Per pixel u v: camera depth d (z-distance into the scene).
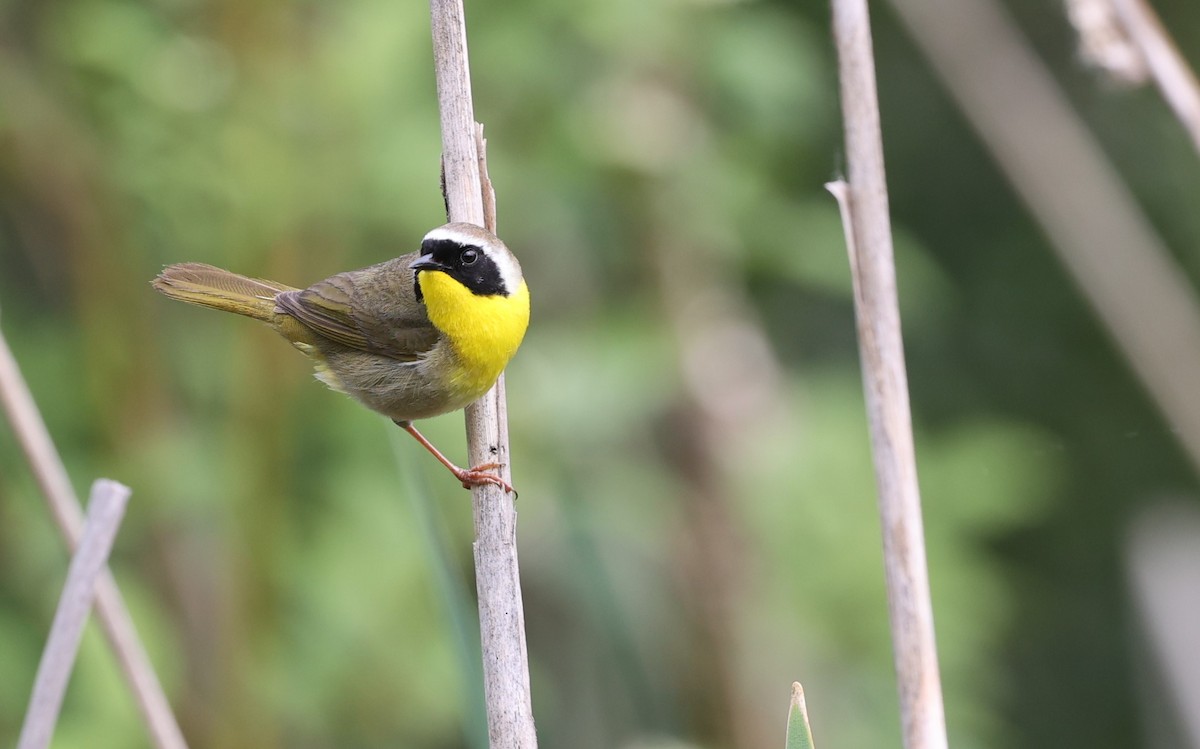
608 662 11.87
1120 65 7.88
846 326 16.48
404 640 10.62
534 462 11.16
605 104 11.45
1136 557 11.84
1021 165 11.75
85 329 11.12
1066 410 16.67
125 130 10.59
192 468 10.91
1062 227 11.67
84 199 11.03
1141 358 11.41
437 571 6.90
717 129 12.44
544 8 11.03
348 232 10.75
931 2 11.93
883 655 12.13
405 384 8.94
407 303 8.88
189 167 10.38
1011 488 13.04
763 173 12.41
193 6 10.71
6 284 12.52
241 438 10.48
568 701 11.99
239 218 10.42
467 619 6.93
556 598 12.27
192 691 11.12
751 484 12.30
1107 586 16.44
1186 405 11.26
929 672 6.19
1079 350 16.61
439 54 7.18
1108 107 16.16
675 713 11.27
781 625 12.10
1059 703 16.16
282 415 10.48
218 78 10.46
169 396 11.50
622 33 11.02
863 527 12.25
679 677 12.42
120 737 9.71
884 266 6.43
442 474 10.85
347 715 10.77
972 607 12.29
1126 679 16.05
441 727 10.95
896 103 16.81
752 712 12.33
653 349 11.73
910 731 6.18
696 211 11.87
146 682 7.64
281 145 10.26
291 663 10.48
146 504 10.89
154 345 11.38
